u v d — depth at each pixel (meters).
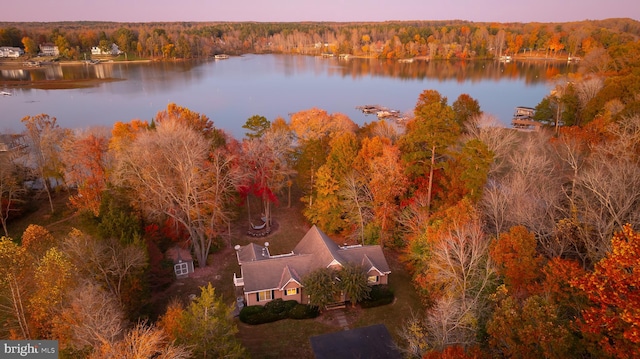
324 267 38.91
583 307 24.30
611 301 20.38
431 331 30.02
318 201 51.47
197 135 56.31
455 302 29.61
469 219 35.78
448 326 28.41
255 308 37.84
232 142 58.09
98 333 23.52
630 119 49.91
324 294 36.72
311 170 54.28
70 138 61.72
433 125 43.97
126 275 34.50
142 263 35.03
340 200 51.56
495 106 121.19
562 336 21.41
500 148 56.59
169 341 24.94
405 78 182.38
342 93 151.00
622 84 64.44
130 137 58.41
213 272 44.62
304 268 40.16
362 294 37.75
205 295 26.02
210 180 48.25
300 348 33.88
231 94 146.62
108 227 38.78
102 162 57.34
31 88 149.62
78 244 33.25
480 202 41.22
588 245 34.34
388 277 43.47
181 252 44.66
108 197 41.94
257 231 53.41
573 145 48.09
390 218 48.38
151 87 157.75
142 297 35.62
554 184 43.84
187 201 43.34
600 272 21.50
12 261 28.25
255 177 52.56
